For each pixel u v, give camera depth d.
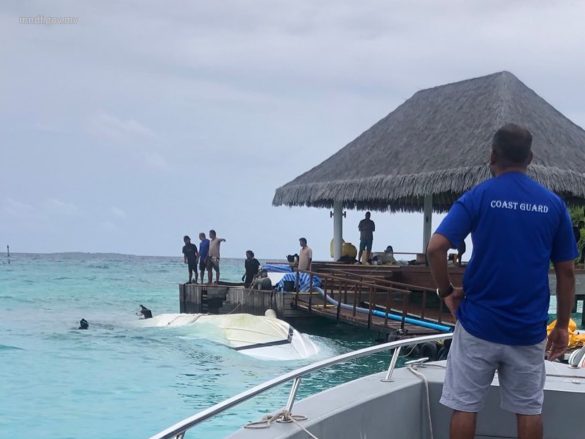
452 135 20.36
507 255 3.05
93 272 72.25
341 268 21.20
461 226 3.10
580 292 21.77
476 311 3.12
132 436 8.76
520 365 3.11
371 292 16.42
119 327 20.03
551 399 4.00
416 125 22.31
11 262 103.25
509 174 3.18
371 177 20.97
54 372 13.09
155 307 30.42
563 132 20.55
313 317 19.97
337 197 21.89
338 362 3.52
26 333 18.98
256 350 15.35
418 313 18.34
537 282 3.08
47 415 9.79
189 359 14.58
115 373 13.02
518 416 3.21
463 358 3.17
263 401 10.44
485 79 21.80
